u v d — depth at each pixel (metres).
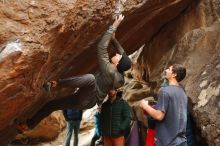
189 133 5.89
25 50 3.65
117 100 5.82
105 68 4.84
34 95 4.17
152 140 4.98
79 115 7.05
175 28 7.23
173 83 4.94
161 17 6.90
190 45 6.68
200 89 6.05
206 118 5.75
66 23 4.09
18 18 3.75
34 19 3.83
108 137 5.94
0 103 3.76
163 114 4.71
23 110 4.36
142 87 8.43
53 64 4.51
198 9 6.87
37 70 3.91
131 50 7.50
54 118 9.05
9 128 4.96
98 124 6.40
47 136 9.10
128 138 6.02
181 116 4.75
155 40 7.59
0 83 3.57
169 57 7.10
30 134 8.89
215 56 6.29
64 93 5.70
